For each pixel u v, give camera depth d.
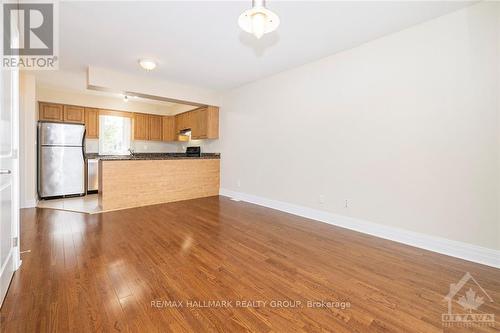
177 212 3.84
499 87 2.03
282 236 2.84
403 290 1.75
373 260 2.23
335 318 1.45
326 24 2.46
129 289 1.70
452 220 2.31
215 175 5.35
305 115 3.63
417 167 2.52
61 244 2.47
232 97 5.03
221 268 2.04
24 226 3.04
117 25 2.50
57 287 1.69
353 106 3.04
